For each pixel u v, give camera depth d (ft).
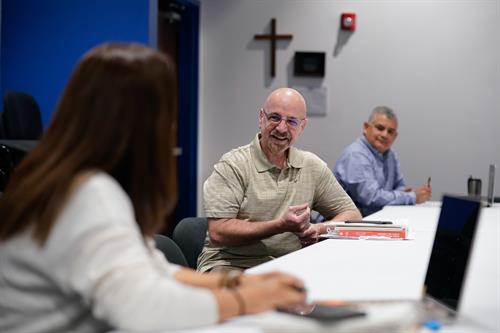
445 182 20.84
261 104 21.21
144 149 4.44
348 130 21.01
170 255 8.80
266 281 4.86
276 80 21.11
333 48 20.93
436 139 20.80
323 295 5.98
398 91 20.83
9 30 16.61
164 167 4.51
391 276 6.86
